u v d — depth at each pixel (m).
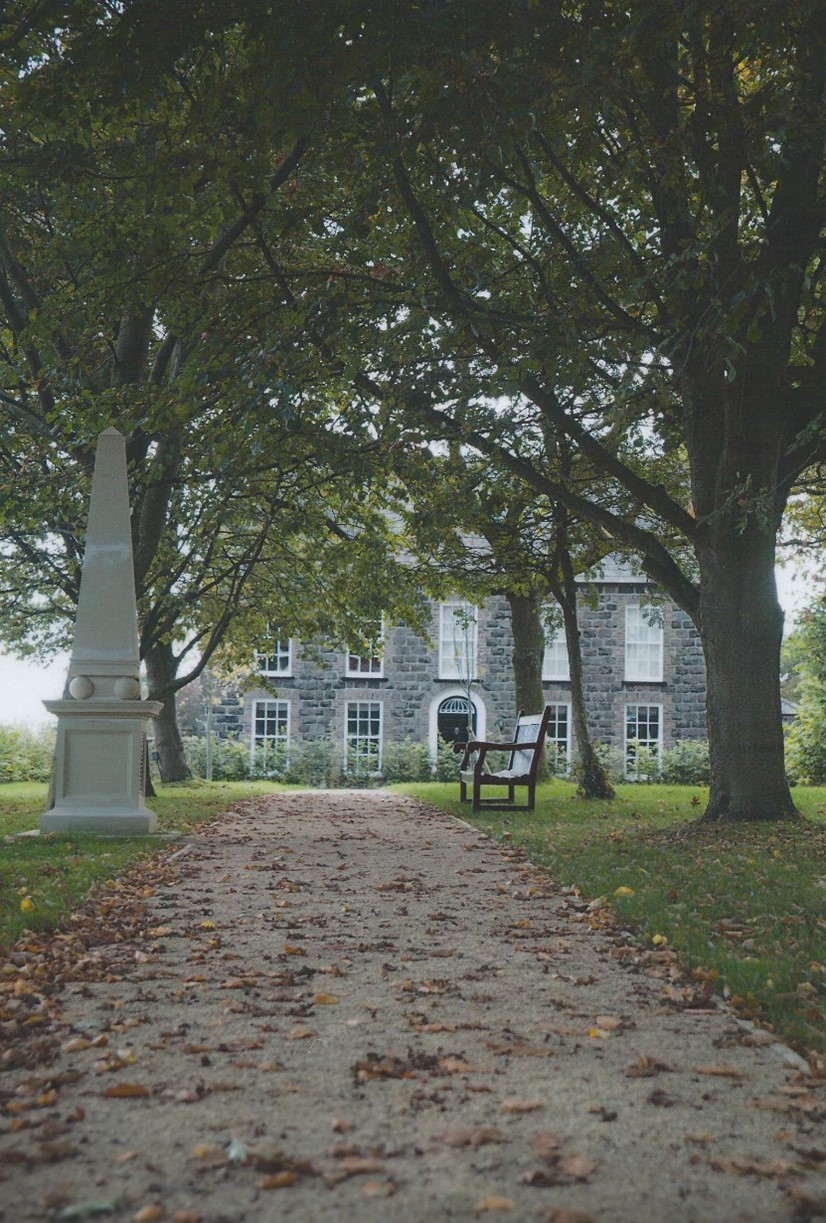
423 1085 3.79
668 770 34.16
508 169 11.78
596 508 13.02
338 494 19.14
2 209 14.14
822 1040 4.30
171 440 13.50
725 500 11.24
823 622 28.48
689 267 10.12
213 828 13.61
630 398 11.12
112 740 12.30
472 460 16.06
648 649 36.56
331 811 17.53
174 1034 4.38
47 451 15.88
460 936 6.48
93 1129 3.34
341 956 5.89
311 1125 3.40
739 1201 2.88
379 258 12.19
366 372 12.32
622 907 7.23
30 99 9.28
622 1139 3.31
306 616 22.81
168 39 8.40
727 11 8.41
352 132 9.93
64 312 12.73
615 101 8.91
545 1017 4.69
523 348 10.23
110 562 12.63
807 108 9.35
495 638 36.47
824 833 10.87
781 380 11.74
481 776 16.17
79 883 8.12
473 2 7.98
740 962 5.57
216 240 13.00
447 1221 2.75
